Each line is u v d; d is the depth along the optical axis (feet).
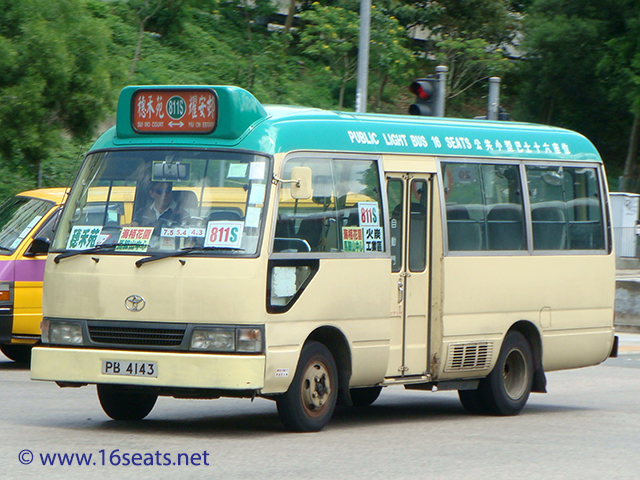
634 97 268.41
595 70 289.74
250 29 277.44
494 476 48.57
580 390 92.17
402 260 67.00
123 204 59.62
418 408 78.54
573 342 78.95
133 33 245.24
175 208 58.29
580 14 291.79
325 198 61.16
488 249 72.74
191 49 252.42
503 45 303.68
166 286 56.49
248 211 57.00
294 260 58.13
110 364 57.11
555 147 79.77
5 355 98.43
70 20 137.39
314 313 59.16
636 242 213.05
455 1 278.05
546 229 77.51
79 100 136.05
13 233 92.38
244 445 55.21
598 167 82.89
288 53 274.36
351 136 64.18
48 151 136.36
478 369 71.67
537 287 75.92
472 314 71.00
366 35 124.88
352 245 62.49
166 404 75.00
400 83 260.21
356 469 49.16
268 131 58.95
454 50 263.29
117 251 58.39
